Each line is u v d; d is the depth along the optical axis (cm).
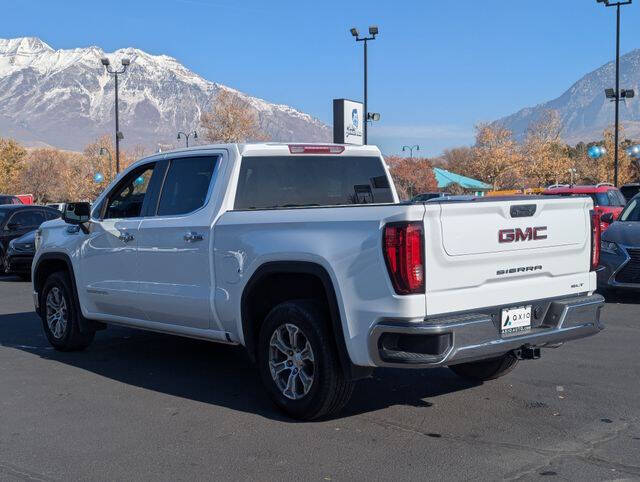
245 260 601
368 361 524
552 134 6200
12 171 8531
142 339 924
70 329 830
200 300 646
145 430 566
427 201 544
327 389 554
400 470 478
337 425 571
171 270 679
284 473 477
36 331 995
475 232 528
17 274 1677
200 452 517
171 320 693
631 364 752
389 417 588
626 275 1109
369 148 742
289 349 586
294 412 578
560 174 5991
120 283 740
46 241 853
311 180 696
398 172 6031
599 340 870
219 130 5759
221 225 628
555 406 612
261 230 594
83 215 766
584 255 603
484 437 539
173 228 673
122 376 736
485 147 5991
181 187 692
